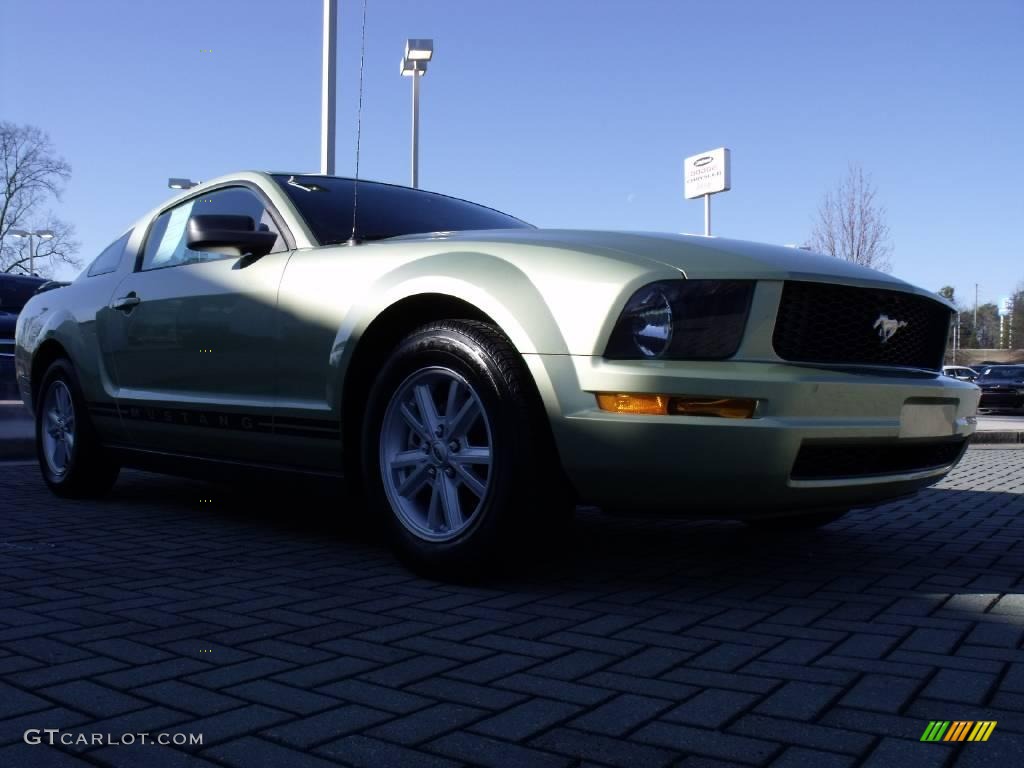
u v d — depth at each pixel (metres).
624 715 1.90
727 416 2.67
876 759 1.69
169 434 4.14
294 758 1.68
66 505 4.74
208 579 3.09
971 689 2.05
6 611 2.64
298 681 2.08
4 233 43.78
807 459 2.78
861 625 2.61
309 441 3.44
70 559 3.39
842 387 2.80
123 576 3.12
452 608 2.74
